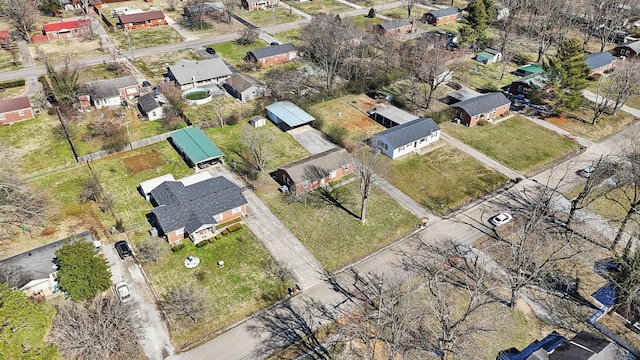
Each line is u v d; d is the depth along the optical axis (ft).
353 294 154.51
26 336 106.73
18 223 181.06
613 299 143.23
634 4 372.99
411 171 217.15
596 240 176.35
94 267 143.43
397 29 370.94
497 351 134.51
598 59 318.45
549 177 199.62
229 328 143.13
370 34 328.29
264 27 399.44
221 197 183.62
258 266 164.86
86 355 126.72
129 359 132.26
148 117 254.47
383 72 299.99
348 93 286.87
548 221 185.88
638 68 263.08
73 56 333.62
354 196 200.95
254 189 203.00
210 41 368.07
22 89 285.23
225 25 402.52
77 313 134.92
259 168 215.51
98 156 222.48
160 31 385.50
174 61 330.13
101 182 206.28
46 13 416.67
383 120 254.06
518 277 139.33
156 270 162.61
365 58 315.58
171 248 171.22
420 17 432.25
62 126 247.09
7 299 109.81
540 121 262.47
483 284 156.56
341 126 251.80
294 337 139.85
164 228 169.17
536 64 332.80
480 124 256.32
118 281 157.58
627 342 137.69
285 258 168.45
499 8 411.54
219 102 275.18
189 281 158.51
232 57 340.18
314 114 258.98
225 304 150.71
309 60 312.09
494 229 182.91
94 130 244.22
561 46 264.52
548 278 159.33
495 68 331.57
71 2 436.35
